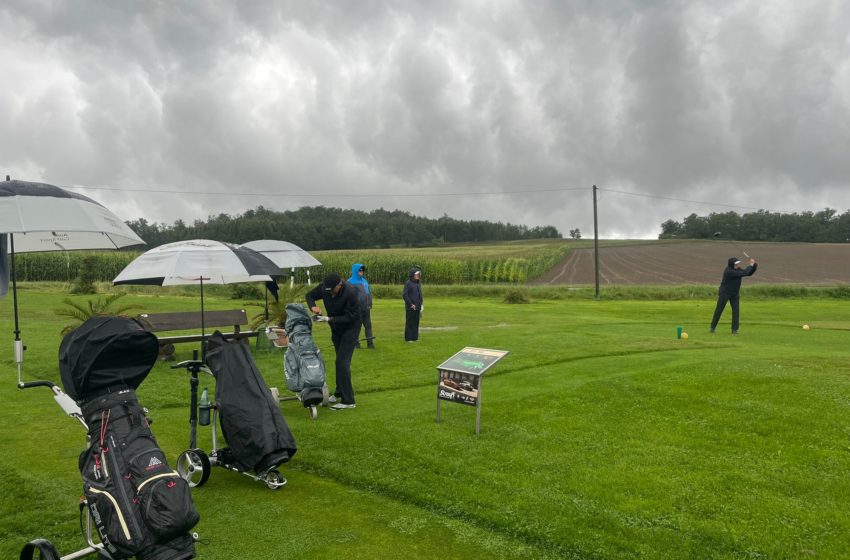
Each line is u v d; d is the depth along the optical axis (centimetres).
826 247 8744
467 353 735
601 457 607
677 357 1126
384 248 11250
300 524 473
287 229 10744
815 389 812
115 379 379
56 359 1148
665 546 429
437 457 613
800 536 439
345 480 567
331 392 923
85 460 368
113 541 329
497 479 553
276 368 1110
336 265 4688
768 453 608
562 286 4338
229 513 495
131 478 341
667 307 2838
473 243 13100
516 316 2281
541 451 627
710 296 3612
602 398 822
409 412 791
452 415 771
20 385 385
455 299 3544
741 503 495
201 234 10300
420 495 523
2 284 488
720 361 1035
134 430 365
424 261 4728
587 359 1146
